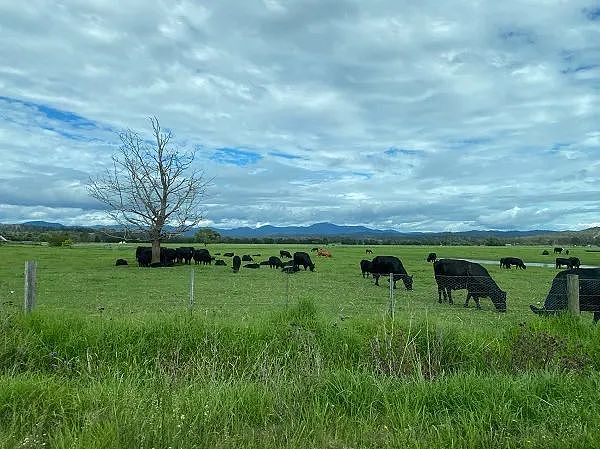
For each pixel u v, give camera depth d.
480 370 7.61
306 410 5.68
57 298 20.95
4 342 7.61
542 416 5.58
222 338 8.48
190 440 4.81
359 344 8.51
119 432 4.72
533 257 72.50
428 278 35.81
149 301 20.47
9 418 5.27
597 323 9.54
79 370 7.41
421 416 5.60
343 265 49.44
